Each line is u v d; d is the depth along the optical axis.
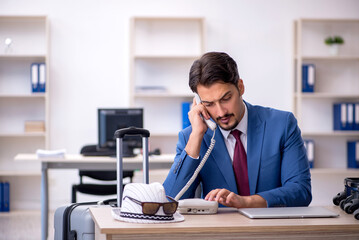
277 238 1.69
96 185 5.39
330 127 7.25
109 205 2.42
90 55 6.85
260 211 1.92
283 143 2.29
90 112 6.86
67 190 6.84
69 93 6.82
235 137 2.28
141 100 6.94
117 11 6.87
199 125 2.15
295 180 2.21
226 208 2.11
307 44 7.16
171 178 2.19
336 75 7.22
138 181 6.25
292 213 1.87
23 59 6.79
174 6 6.95
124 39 6.88
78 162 4.84
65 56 6.81
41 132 6.60
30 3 6.73
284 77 7.09
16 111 6.80
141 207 1.73
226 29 7.02
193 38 6.99
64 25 6.80
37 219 6.12
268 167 2.26
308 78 6.91
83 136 6.86
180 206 1.93
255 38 7.05
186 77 6.98
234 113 2.11
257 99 7.05
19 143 6.84
